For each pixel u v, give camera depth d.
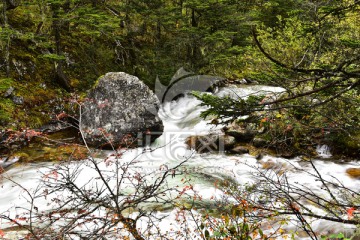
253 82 13.27
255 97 3.37
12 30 8.74
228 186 5.23
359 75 2.66
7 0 9.73
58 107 10.07
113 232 3.57
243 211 3.40
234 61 12.92
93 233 2.95
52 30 11.47
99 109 8.70
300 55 8.84
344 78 2.71
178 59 12.84
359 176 6.82
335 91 3.52
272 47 10.40
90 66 12.19
